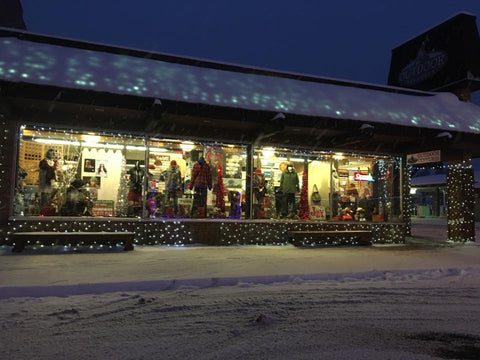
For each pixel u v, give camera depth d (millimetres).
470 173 13547
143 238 10828
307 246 11617
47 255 8844
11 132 9875
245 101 10203
